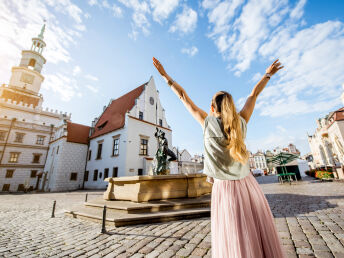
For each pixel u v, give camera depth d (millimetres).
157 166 6844
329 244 2562
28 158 28844
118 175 19516
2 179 25891
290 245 2678
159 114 27250
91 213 5199
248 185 1000
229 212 922
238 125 990
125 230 3875
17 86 35875
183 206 5035
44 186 26141
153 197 5578
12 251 3037
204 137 1102
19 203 10227
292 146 65375
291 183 14555
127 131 20375
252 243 828
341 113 20516
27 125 29828
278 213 4684
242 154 935
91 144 26719
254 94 1272
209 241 2920
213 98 1213
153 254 2617
